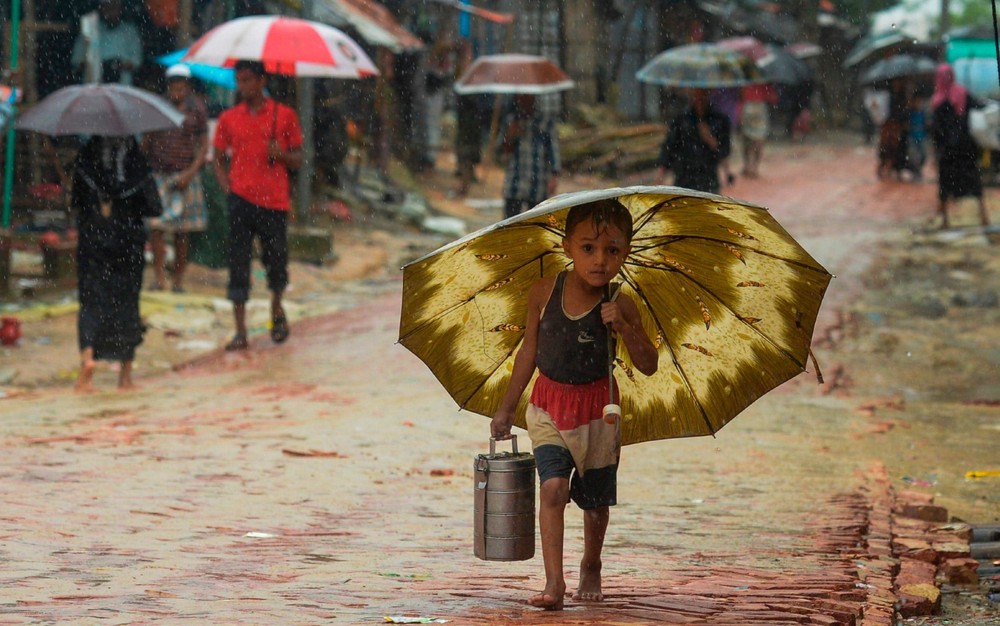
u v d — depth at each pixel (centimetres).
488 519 788
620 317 774
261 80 2455
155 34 3712
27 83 3419
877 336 2642
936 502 1388
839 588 923
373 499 1282
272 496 1279
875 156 6788
